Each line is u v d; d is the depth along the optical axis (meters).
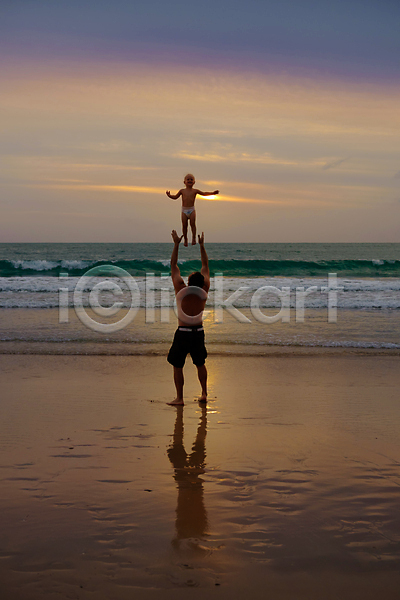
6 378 6.61
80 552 2.43
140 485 3.29
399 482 3.37
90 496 3.10
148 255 60.88
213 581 2.21
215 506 2.96
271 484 3.32
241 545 2.51
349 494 3.16
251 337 9.98
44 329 10.67
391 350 8.76
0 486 3.25
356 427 4.68
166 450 4.02
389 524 2.75
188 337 5.55
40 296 17.44
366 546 2.51
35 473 3.49
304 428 4.65
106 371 7.11
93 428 4.60
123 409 5.27
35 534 2.61
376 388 6.25
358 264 35.84
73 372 7.02
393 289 21.22
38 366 7.37
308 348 8.91
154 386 6.31
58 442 4.19
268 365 7.58
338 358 8.09
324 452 3.98
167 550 2.46
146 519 2.79
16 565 2.31
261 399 5.73
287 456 3.89
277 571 2.29
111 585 2.17
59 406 5.35
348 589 2.16
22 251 72.31
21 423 4.73
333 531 2.67
